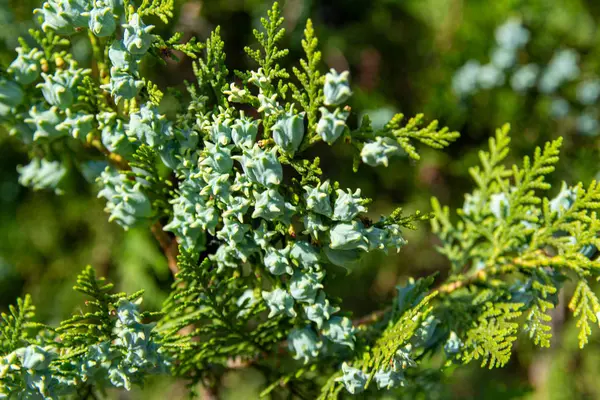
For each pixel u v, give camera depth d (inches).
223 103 20.0
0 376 19.0
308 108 19.5
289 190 19.6
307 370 21.6
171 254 22.5
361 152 19.4
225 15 34.0
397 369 19.9
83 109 21.0
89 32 20.9
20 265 33.4
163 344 20.0
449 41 38.7
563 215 21.2
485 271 21.9
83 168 22.1
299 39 35.8
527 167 21.7
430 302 22.0
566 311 35.9
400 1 38.6
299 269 19.8
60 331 19.9
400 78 40.1
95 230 32.4
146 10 19.8
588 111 35.5
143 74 28.6
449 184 38.7
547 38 36.4
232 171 19.6
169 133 19.8
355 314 39.1
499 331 20.6
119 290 29.0
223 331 21.1
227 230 19.4
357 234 19.1
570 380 35.7
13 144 30.7
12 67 20.7
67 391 20.0
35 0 28.9
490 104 36.3
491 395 27.1
